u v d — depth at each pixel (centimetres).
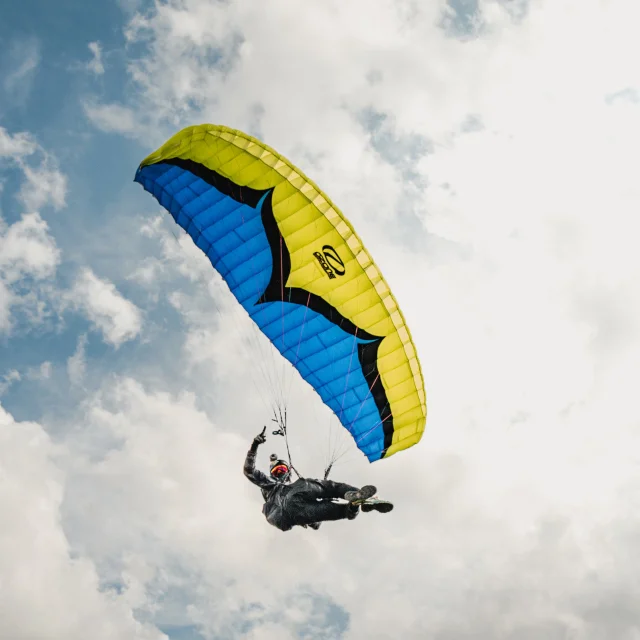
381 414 1931
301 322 1883
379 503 1497
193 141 1741
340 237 1738
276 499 1620
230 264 1895
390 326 1800
